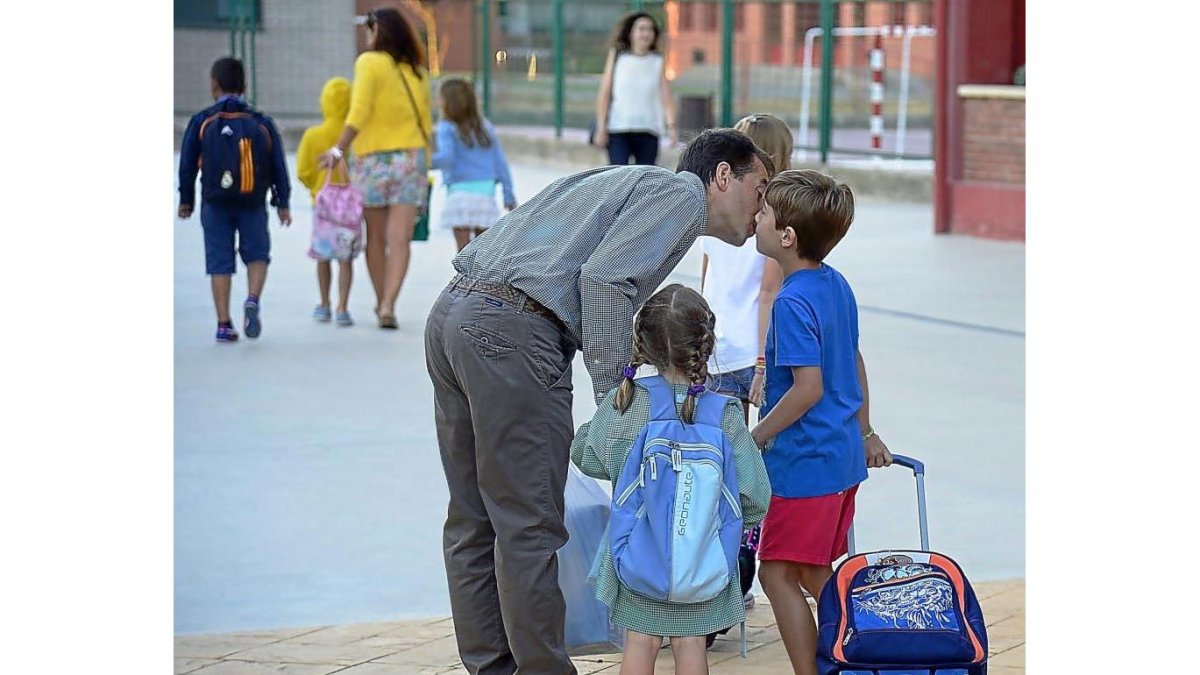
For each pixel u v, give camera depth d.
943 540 7.48
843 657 4.68
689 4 30.39
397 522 7.92
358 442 9.56
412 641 6.21
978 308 14.26
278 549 7.47
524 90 34.03
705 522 4.86
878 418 10.09
